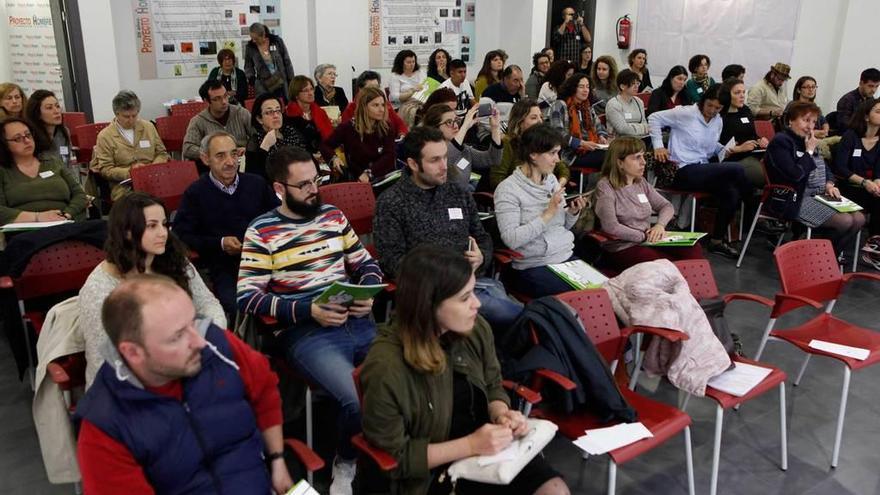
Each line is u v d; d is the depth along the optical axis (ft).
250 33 22.43
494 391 6.55
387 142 14.96
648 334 8.72
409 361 5.67
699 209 17.13
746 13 26.11
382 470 5.70
